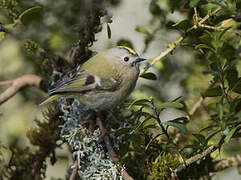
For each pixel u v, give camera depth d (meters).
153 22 6.93
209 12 5.26
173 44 5.93
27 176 6.24
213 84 6.13
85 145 5.71
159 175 5.30
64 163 7.66
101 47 7.66
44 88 6.79
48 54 6.55
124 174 5.44
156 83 7.39
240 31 5.25
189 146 5.22
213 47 4.91
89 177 5.53
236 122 4.57
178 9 6.74
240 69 6.11
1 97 6.57
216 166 5.69
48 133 6.34
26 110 7.45
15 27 6.14
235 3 5.02
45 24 6.52
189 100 7.03
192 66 7.09
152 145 5.66
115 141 5.93
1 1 6.03
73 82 6.52
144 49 6.93
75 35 6.55
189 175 5.70
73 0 6.64
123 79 7.04
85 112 6.46
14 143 7.01
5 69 7.45
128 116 6.33
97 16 5.81
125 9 7.20
